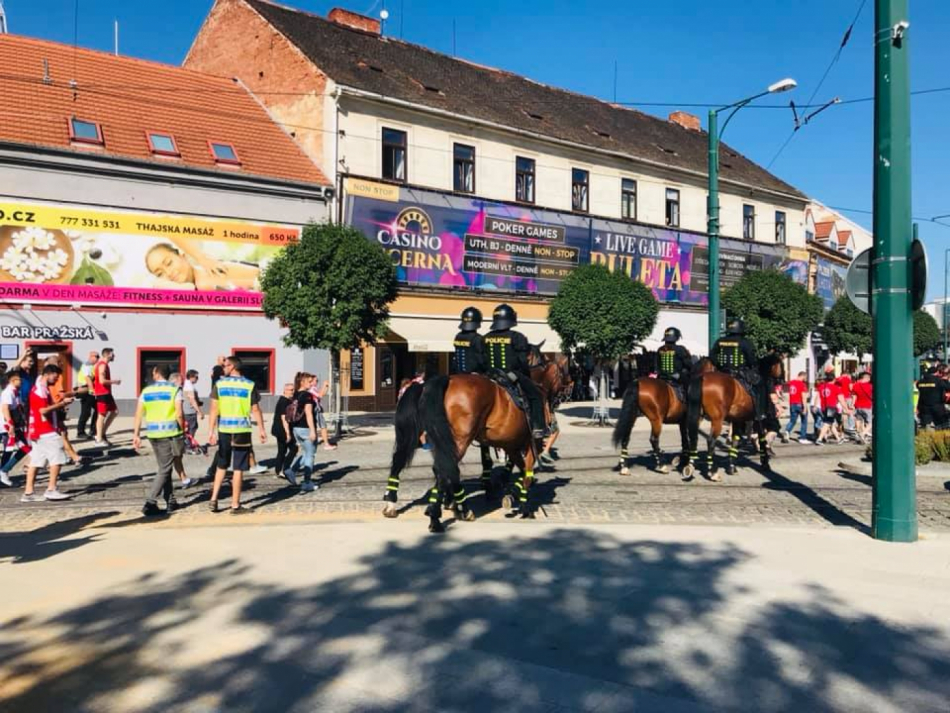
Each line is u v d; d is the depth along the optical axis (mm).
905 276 7922
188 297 22234
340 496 10875
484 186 28609
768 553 7332
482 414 8633
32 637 5188
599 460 15016
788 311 28438
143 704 4223
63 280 20406
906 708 4148
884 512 7898
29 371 12133
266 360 23734
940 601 5879
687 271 35969
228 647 5008
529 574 6625
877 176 8094
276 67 26938
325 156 25047
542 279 30125
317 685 4445
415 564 6941
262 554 7312
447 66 32719
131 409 21328
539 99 34625
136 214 21453
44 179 20109
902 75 7980
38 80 22266
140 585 6328
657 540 7883
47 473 12852
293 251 18219
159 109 24047
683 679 4516
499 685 4438
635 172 33812
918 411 18109
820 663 4730
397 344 27469
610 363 23094
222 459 9602
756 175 42094
